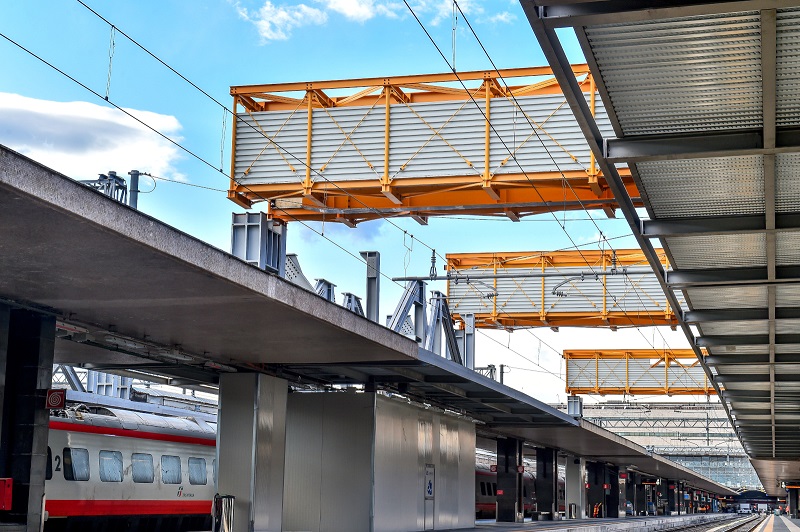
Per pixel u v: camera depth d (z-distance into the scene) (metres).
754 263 21.19
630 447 57.56
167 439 27.92
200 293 15.85
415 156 29.08
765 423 50.69
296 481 26.69
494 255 45.97
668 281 22.11
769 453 71.56
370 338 20.52
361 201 30.80
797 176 15.83
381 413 27.14
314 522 26.34
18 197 10.59
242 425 23.80
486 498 61.44
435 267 29.56
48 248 12.94
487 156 28.44
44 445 16.83
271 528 23.86
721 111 13.65
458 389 31.86
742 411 46.03
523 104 28.41
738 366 32.72
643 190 16.69
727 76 12.52
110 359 24.53
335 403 26.86
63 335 20.02
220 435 23.81
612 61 12.30
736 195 17.02
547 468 56.38
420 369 26.66
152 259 13.49
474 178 28.52
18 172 10.37
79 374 39.00
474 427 37.50
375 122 29.61
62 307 17.19
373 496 26.14
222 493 23.41
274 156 30.33
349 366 24.95
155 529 27.36
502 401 34.66
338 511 26.25
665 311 43.06
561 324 44.91
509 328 46.50
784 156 14.84
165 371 26.11
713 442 110.69
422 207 30.81
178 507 27.92
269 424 24.09
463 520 35.56
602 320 44.06
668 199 17.36
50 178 10.88
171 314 17.83
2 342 16.09
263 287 15.90
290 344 21.22
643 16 10.41
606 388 60.94
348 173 29.58
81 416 24.62
